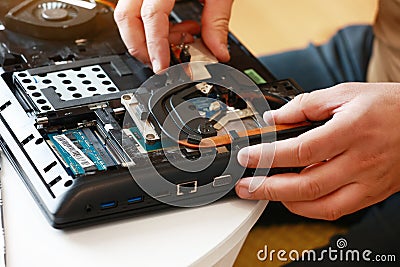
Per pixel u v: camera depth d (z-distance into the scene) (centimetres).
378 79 168
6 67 106
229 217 89
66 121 95
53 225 84
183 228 87
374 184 96
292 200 93
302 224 153
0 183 90
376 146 94
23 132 93
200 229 87
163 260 83
